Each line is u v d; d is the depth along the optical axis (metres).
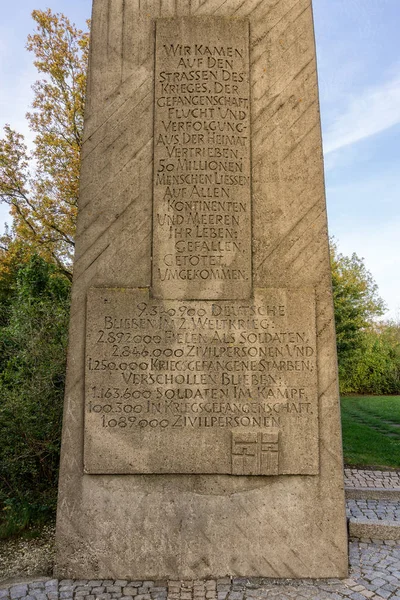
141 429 4.12
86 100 4.41
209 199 4.33
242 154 4.37
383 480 6.97
